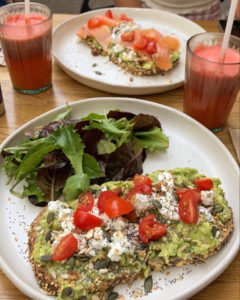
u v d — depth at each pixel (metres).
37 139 0.31
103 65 0.44
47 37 0.37
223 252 0.25
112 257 0.23
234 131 0.36
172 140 0.35
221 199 0.27
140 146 0.32
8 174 0.30
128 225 0.25
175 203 0.26
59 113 0.35
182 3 0.56
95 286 0.23
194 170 0.29
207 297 0.24
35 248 0.24
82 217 0.24
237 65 0.32
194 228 0.25
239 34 0.47
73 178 0.27
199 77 0.33
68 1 0.94
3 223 0.27
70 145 0.29
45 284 0.23
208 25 0.51
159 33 0.46
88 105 0.36
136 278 0.24
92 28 0.46
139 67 0.42
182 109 0.39
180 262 0.24
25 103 0.39
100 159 0.30
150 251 0.24
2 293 0.24
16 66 0.37
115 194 0.26
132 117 0.34
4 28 0.35
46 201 0.28
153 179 0.28
